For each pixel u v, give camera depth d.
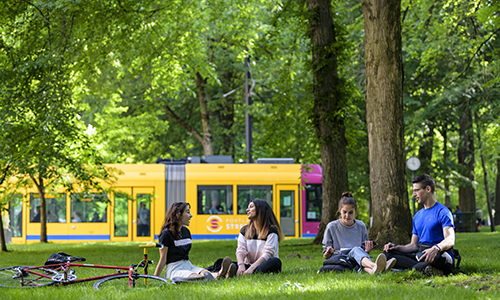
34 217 25.88
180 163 26.45
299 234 26.06
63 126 14.59
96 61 16.42
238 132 33.50
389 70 13.37
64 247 19.56
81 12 15.31
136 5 16.30
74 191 17.06
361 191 31.78
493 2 11.12
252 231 8.36
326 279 7.43
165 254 7.58
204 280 7.52
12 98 14.70
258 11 25.08
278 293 6.27
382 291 6.20
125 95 30.88
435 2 20.97
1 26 15.27
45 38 15.07
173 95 24.56
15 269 7.84
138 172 26.05
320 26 16.75
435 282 7.02
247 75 27.22
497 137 16.58
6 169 15.20
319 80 16.50
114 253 16.08
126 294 6.46
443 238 7.85
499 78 16.59
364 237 8.66
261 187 26.33
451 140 35.69
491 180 48.47
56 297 6.38
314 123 16.62
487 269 8.55
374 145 13.52
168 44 19.17
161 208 25.98
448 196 32.31
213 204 26.16
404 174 13.38
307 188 26.30
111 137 28.75
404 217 13.25
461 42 20.97
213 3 22.91
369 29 13.57
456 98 25.55
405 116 28.27
